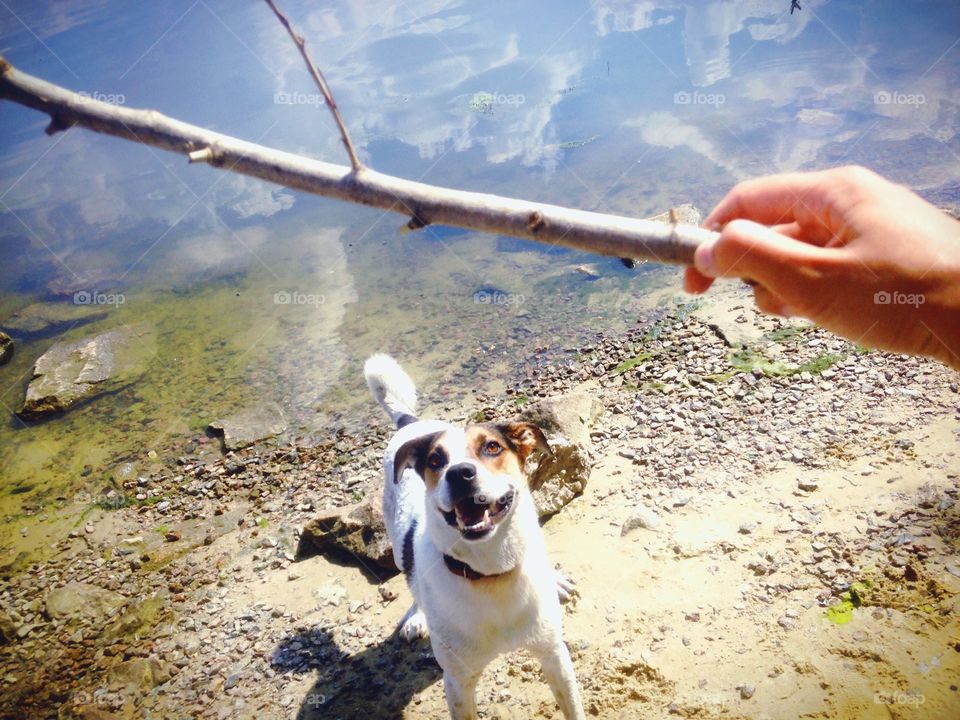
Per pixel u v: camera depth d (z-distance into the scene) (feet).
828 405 4.83
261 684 4.00
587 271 7.42
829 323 1.18
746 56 11.16
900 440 4.36
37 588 5.17
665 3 14.78
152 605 4.80
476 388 6.07
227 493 5.80
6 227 12.07
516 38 14.80
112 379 7.59
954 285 1.06
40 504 6.13
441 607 3.00
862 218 1.15
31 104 1.39
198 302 8.63
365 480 5.50
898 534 3.72
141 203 11.98
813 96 9.20
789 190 1.30
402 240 9.02
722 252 1.18
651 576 3.92
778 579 3.68
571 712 3.14
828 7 12.31
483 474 2.83
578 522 4.47
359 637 4.15
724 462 4.60
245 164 1.39
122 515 5.82
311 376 6.88
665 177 8.09
